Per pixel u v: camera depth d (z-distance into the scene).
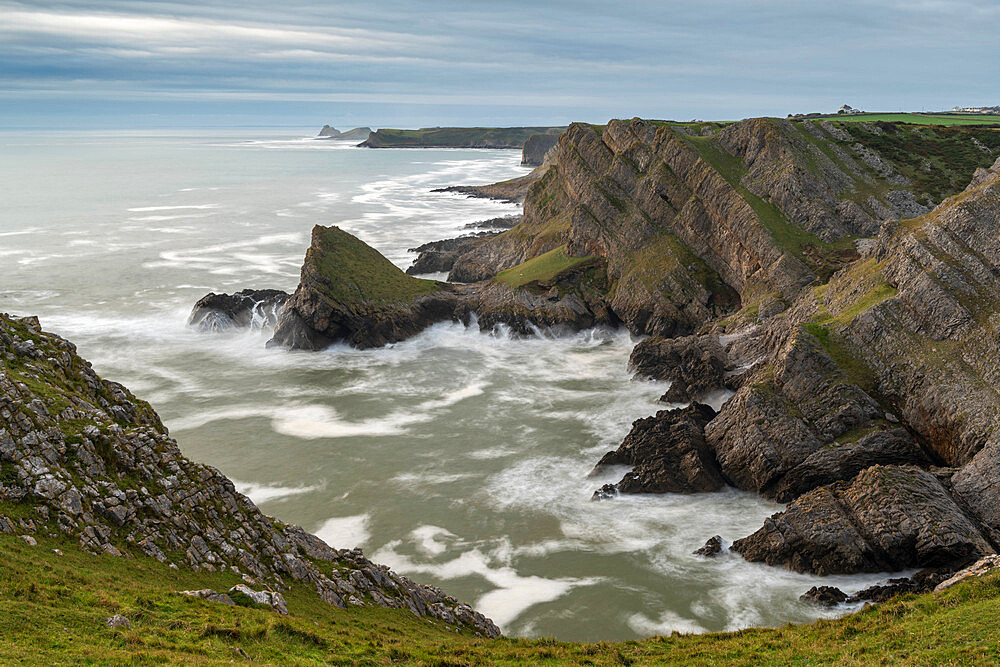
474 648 30.19
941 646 26.47
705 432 57.34
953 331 52.72
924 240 59.41
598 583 42.84
